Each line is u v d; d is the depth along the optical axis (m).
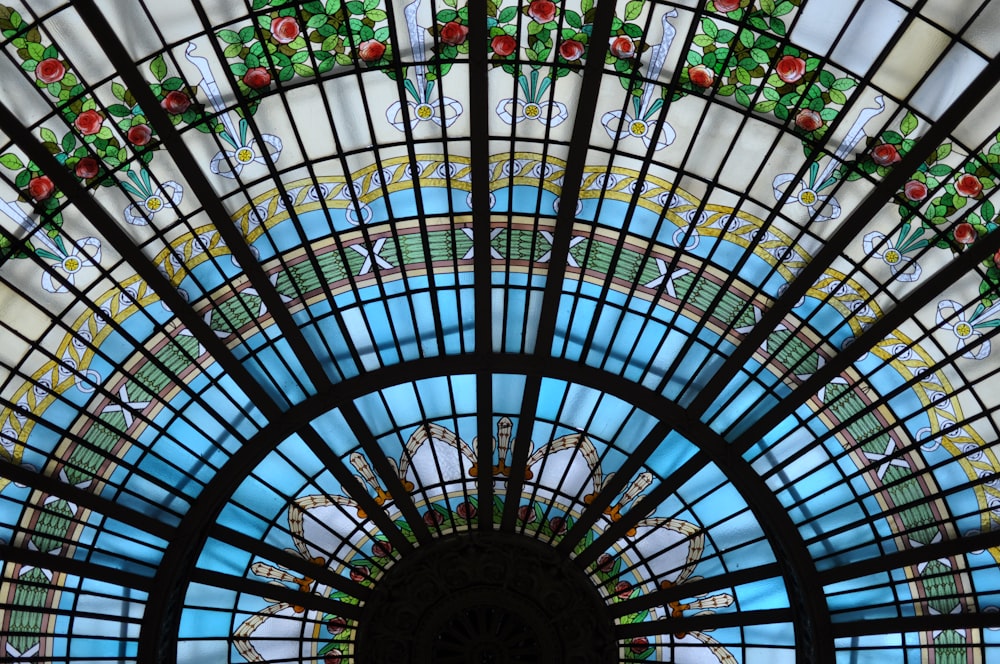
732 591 19.72
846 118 14.65
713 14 14.01
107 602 18.50
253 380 17.23
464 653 19.45
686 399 18.08
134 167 14.95
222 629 19.62
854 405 17.56
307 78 14.68
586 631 19.55
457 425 18.92
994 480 17.41
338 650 20.25
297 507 19.12
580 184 15.50
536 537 19.98
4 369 16.20
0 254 15.21
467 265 16.89
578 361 18.00
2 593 17.86
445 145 15.54
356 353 17.70
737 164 15.50
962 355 16.56
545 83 14.80
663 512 19.39
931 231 15.41
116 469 17.59
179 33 13.88
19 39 13.43
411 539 19.72
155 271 15.62
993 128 14.27
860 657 19.27
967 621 18.20
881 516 18.33
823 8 13.76
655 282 16.94
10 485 17.14
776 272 16.39
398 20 14.21
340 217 16.19
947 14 13.31
